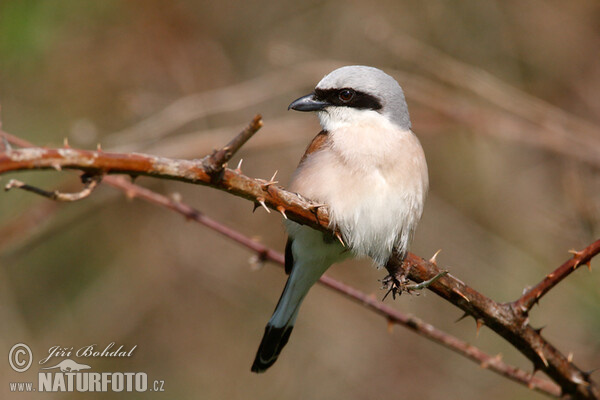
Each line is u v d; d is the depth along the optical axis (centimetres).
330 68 1170
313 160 680
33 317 1209
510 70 1305
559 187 1265
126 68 1280
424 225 1293
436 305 1248
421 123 1220
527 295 589
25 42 1168
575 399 621
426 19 1307
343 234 656
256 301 1266
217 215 1284
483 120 1169
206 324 1250
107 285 1247
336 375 1208
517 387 1155
